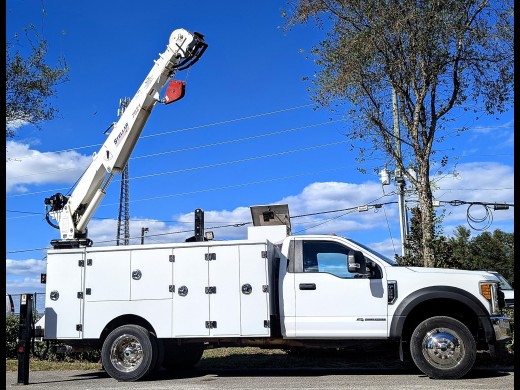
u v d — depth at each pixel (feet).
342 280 30.76
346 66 45.39
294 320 30.78
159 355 31.78
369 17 44.42
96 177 39.11
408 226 69.46
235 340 31.53
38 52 44.42
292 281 31.19
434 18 42.98
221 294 31.12
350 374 32.63
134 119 38.73
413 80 44.96
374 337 30.07
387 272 30.50
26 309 32.22
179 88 38.29
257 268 30.94
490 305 29.40
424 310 31.17
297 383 28.94
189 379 31.99
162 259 32.14
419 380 28.84
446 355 29.07
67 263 33.12
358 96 46.98
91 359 43.75
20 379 31.32
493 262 161.79
